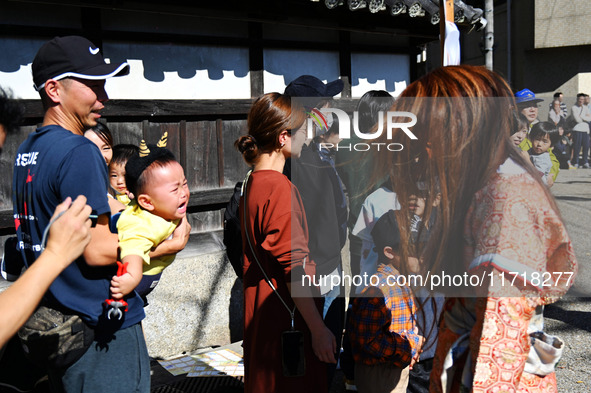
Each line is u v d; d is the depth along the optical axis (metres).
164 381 3.01
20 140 3.16
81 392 1.74
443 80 1.22
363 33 4.63
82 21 3.35
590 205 7.06
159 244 1.90
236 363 3.29
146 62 3.60
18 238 1.86
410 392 2.63
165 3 3.54
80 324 1.70
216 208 3.95
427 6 4.00
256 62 4.05
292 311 1.90
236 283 3.79
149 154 1.89
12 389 2.16
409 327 2.10
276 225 1.80
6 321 1.04
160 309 3.51
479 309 1.14
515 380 1.10
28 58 3.21
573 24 14.24
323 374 1.96
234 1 3.69
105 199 1.68
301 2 3.88
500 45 16.05
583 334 3.72
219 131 3.90
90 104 1.82
